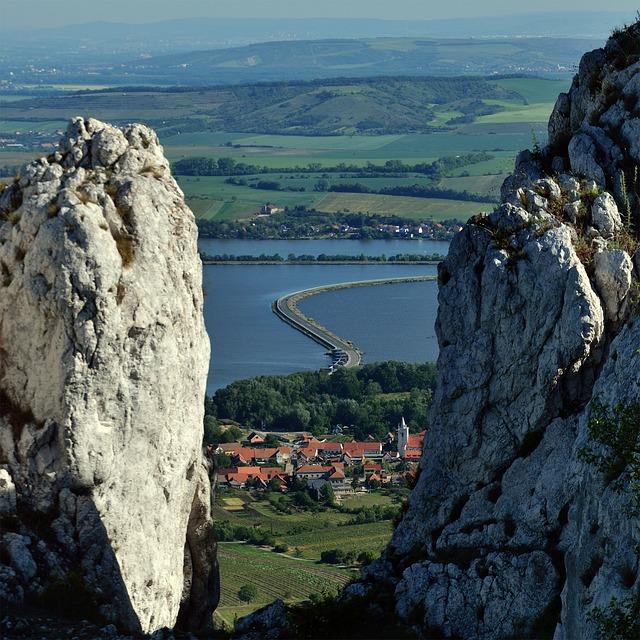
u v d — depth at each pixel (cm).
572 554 6388
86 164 8412
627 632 5466
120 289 7950
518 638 7506
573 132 9056
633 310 7656
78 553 7944
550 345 7856
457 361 8106
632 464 5972
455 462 8106
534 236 8075
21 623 7456
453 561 7919
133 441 8100
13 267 7969
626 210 8419
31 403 7938
